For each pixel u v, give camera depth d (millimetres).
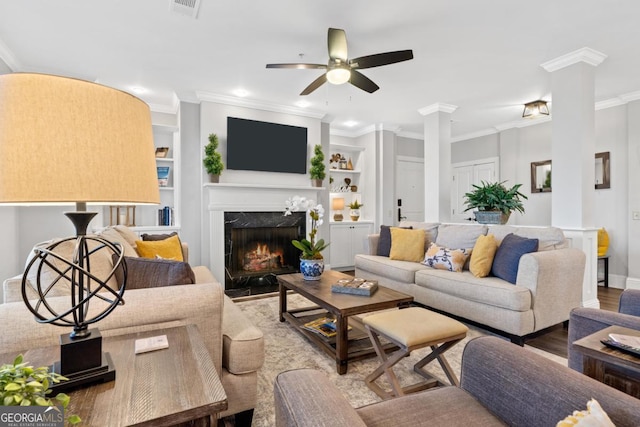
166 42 2898
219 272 4273
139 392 799
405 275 3348
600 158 4520
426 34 2795
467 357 1120
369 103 4637
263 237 4742
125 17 2514
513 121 5539
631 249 4211
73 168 727
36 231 3613
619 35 2824
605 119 4480
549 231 2859
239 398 1456
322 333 2414
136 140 852
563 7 2430
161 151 4500
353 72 2771
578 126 3154
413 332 1634
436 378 1985
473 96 4348
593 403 710
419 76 3682
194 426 803
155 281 1451
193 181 4301
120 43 2912
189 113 4262
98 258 1489
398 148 6480
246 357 1457
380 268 3701
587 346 1209
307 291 2494
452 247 3479
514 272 2637
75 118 741
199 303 1337
